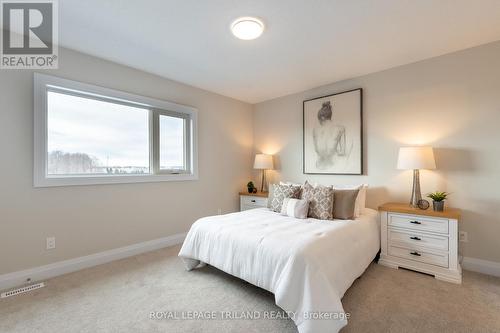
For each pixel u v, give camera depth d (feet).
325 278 5.14
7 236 7.00
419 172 8.96
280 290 5.17
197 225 7.98
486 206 7.84
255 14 6.30
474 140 8.04
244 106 14.60
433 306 5.94
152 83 10.34
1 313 5.71
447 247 7.32
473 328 5.14
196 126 12.02
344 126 10.94
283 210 9.13
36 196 7.48
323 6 5.99
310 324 4.65
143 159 10.39
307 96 12.44
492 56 7.75
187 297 6.45
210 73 10.34
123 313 5.74
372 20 6.58
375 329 5.12
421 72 9.05
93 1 5.80
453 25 6.83
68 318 5.55
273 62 9.23
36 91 7.45
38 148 7.48
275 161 13.89
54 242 7.79
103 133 9.20
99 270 8.14
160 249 10.36
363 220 8.30
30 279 7.27
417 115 9.13
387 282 7.20
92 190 8.64
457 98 8.34
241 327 5.26
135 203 9.80
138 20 6.57
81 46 8.00
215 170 12.98
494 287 6.84
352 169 10.72
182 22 6.67
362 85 10.51
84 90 8.41
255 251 6.07
